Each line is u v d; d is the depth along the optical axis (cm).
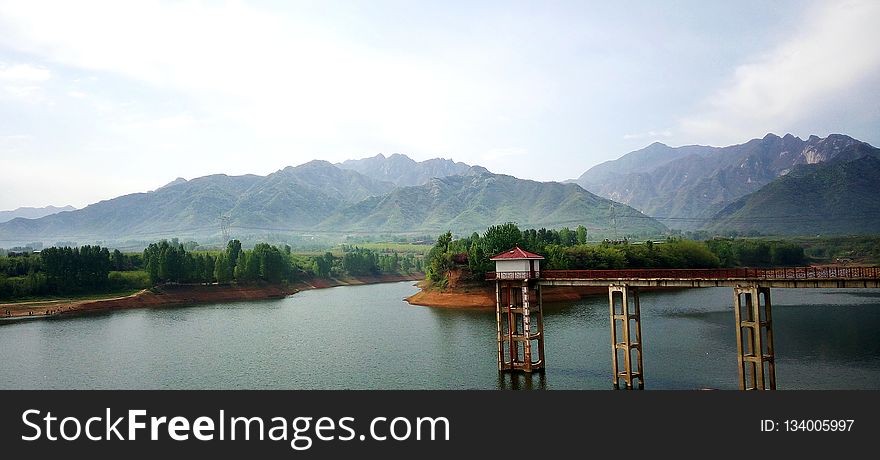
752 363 5888
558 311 13338
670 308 13550
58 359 9775
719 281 6025
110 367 9031
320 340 10881
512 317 7675
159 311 16950
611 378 7156
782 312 12269
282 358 9256
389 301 18638
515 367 7694
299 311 16275
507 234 17288
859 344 8706
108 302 17800
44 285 18838
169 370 8662
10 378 8444
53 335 12444
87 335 12388
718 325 10844
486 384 7119
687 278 6203
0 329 13550
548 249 18550
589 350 8806
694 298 15662
